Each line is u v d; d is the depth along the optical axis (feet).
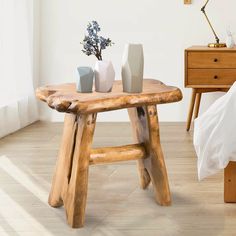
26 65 13.42
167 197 7.43
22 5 12.94
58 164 7.30
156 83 8.00
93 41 7.53
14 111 12.78
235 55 12.50
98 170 9.43
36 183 8.57
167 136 12.35
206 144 7.03
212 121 7.08
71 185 6.73
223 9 14.01
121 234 6.39
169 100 7.05
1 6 11.71
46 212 7.22
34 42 14.20
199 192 8.05
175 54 14.28
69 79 14.60
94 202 7.64
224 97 7.21
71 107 6.35
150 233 6.41
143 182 8.18
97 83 7.19
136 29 14.28
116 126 13.78
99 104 6.46
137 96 6.79
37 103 14.71
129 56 7.02
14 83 12.64
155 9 14.16
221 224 6.67
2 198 7.81
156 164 7.38
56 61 14.55
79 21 14.34
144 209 7.31
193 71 12.68
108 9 14.24
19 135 12.58
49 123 14.35
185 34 14.19
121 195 7.97
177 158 10.19
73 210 6.61
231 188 7.47
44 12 14.38
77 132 6.73
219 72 12.62
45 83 14.67
